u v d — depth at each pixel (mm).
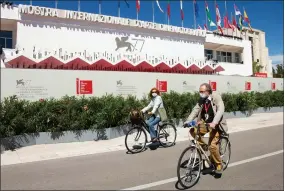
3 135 9008
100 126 10695
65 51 21125
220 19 33781
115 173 6363
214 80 18812
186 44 27891
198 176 5656
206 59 30359
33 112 9930
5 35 20922
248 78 21656
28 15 20000
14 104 9680
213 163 6086
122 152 8562
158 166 6883
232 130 12648
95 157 7973
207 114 5895
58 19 20969
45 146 9461
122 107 11695
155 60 24875
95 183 5703
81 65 20141
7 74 11422
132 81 14586
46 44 20547
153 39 25531
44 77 12219
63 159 7797
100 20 22391
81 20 21766
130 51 24047
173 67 24047
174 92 15148
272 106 21266
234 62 36250
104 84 13719
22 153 8477
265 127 13406
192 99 14672
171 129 9461
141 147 8602
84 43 21922
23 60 18125
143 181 5770
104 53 22422
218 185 5426
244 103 17734
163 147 9180
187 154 5496
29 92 11852
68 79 12789
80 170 6656
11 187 5551
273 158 7406
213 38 32000
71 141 10148
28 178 6098
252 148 8664
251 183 5516
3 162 7484
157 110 8781
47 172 6531
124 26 23766
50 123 10109
